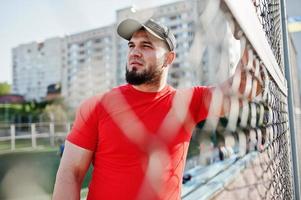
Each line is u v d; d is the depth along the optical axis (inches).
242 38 37.4
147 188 52.9
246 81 43.4
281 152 107.3
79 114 54.2
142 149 52.8
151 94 52.9
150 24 48.4
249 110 53.9
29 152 368.5
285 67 134.0
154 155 53.1
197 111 52.4
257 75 53.4
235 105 43.5
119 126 52.4
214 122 44.8
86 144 54.2
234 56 35.7
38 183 219.5
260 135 63.2
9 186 203.2
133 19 45.1
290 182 134.5
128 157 52.7
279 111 104.6
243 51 37.6
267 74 68.1
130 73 51.6
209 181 165.2
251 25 41.9
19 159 342.0
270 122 77.8
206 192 152.4
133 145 52.4
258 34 50.7
